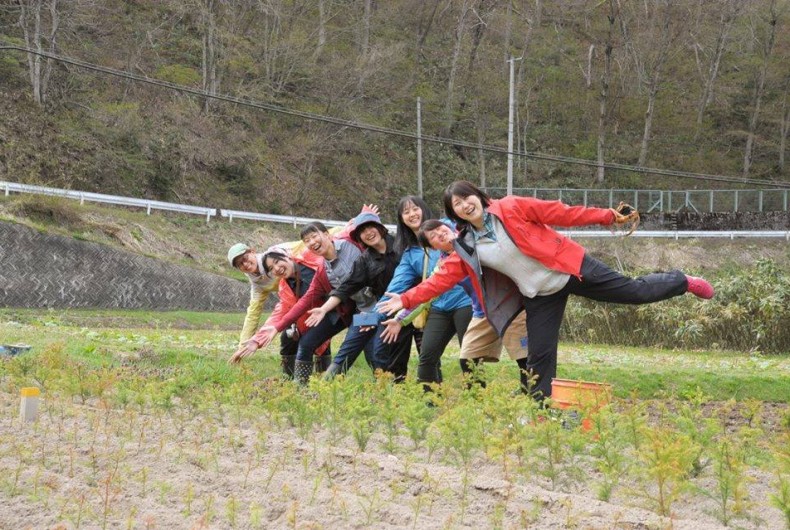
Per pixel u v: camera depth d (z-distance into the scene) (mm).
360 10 57594
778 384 12062
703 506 4582
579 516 4191
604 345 21875
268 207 42750
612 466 4887
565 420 5973
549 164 56094
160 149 39719
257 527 3963
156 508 4207
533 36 63000
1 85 37125
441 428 5402
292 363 10164
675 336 21391
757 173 58844
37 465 4945
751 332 20938
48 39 38188
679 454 4480
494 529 3998
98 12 42906
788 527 4156
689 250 43219
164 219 34688
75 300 26250
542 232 6793
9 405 6699
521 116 58812
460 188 6789
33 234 25781
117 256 27562
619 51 61656
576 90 61469
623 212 7062
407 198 8305
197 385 7898
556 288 6812
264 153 44375
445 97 54875
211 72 43688
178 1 44906
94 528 3895
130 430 5863
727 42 63656
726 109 62438
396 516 4164
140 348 12375
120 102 40188
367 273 8781
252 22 50406
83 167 36250
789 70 61594
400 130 52594
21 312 22406
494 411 5695
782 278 21188
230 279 30734
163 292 28500
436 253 8328
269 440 5793
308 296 9070
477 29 58969
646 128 56625
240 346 10086
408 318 8297
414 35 59062
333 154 48219
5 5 39531
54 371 7469
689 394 11219
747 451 5602
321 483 4754
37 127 36281
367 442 5949
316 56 48312
